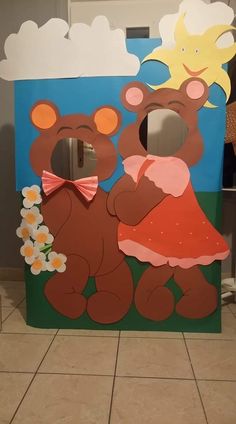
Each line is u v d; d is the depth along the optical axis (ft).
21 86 4.64
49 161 4.72
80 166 6.68
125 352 4.41
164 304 4.92
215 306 4.91
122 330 4.99
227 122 5.14
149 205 4.75
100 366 4.10
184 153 4.65
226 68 4.49
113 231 4.83
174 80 4.51
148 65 4.50
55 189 4.78
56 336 4.82
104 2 6.64
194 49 4.46
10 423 3.20
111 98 4.58
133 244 4.82
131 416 3.29
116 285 4.92
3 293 6.51
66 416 3.29
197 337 4.81
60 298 4.99
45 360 4.22
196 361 4.21
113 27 6.68
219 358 4.28
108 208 4.78
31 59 4.58
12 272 7.24
